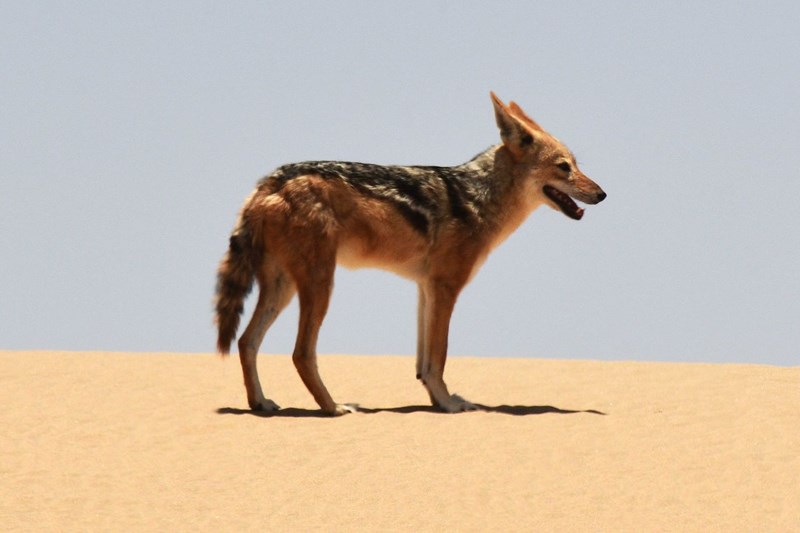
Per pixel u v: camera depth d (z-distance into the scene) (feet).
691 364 210.38
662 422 153.28
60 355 213.05
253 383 160.35
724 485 123.34
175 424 150.92
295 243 155.12
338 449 137.69
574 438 143.23
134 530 106.42
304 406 166.71
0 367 194.29
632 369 202.80
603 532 107.14
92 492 119.75
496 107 167.02
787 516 112.27
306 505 115.55
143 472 127.95
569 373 199.93
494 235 167.63
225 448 138.51
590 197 167.53
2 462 131.34
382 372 204.54
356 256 160.25
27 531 105.50
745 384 183.01
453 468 129.49
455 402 163.84
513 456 134.62
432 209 162.20
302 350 156.15
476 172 167.63
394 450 137.18
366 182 159.02
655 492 120.67
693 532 107.24
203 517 111.04
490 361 219.82
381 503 116.37
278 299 160.66
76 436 144.46
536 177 167.53
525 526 108.99
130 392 174.50
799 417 156.04
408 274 164.86
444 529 107.86
